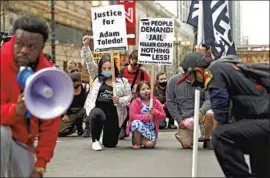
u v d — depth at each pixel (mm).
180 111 8945
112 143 9117
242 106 4824
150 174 6562
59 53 36094
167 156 8055
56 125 4191
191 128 8758
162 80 12719
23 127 4094
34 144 4441
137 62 10328
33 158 4223
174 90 8914
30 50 3912
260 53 40938
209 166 6898
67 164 7297
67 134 11086
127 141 10195
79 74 10984
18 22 3947
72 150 8703
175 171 6754
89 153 8391
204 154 8070
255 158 5008
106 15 9617
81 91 11000
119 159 7750
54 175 6516
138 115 9000
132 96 9773
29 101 3643
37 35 3912
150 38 9352
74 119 11047
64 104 3785
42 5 33969
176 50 41656
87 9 43438
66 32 38250
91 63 9852
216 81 4820
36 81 3734
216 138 4918
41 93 3715
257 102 4777
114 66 8977
